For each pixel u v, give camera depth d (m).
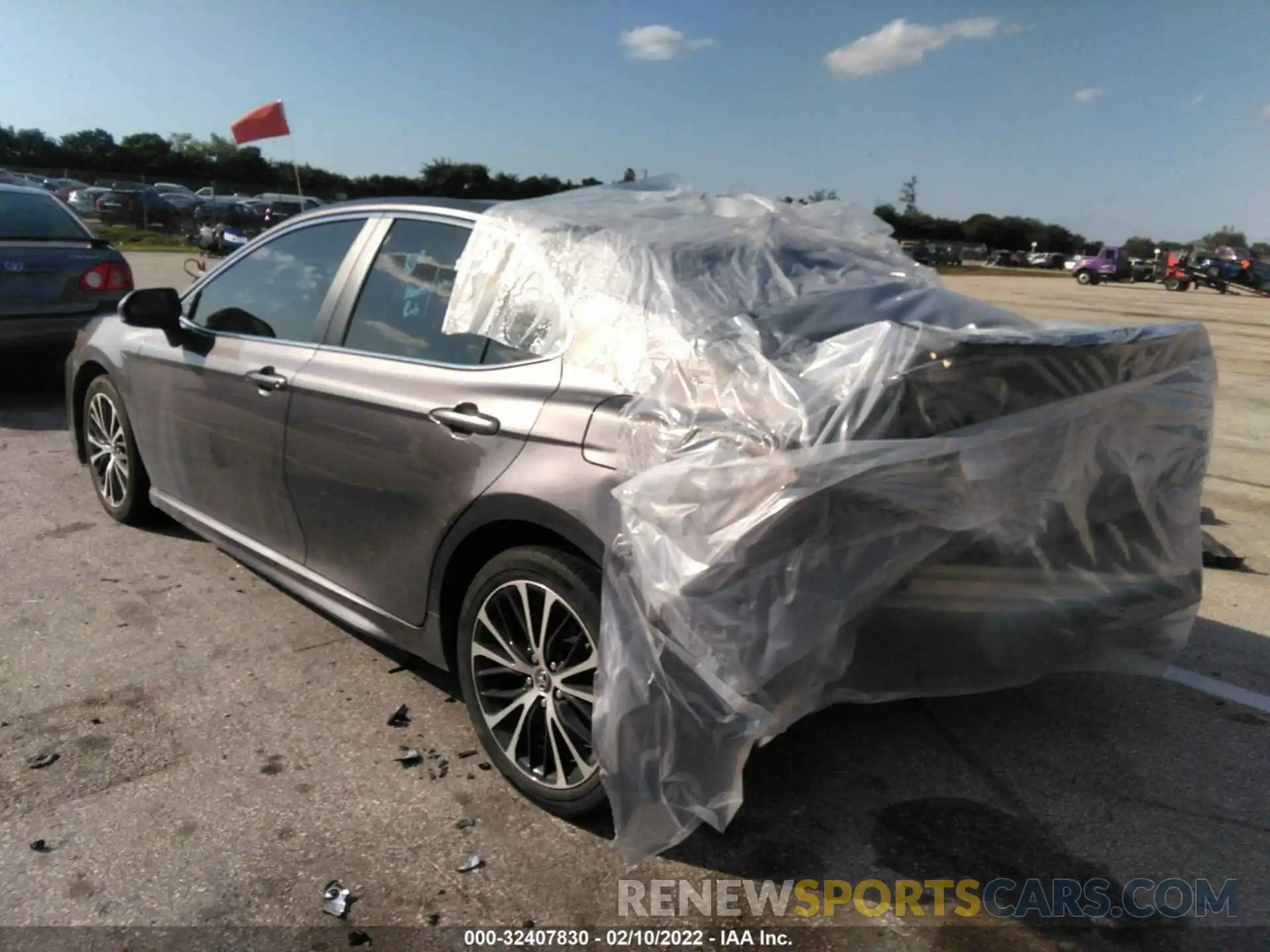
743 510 2.25
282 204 36.00
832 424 2.28
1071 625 2.79
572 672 2.68
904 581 2.41
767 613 2.25
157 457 4.51
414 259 3.40
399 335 3.30
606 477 2.51
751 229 3.29
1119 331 2.88
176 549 4.73
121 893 2.46
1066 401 2.63
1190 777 3.12
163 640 3.80
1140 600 3.00
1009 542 2.56
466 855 2.64
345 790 2.90
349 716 3.30
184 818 2.75
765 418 2.33
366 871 2.57
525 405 2.77
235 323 4.05
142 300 4.11
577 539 2.54
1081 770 3.13
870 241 3.77
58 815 2.75
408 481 3.07
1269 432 9.00
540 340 2.89
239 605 4.14
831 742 3.24
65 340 7.45
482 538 2.92
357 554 3.36
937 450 2.35
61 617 3.96
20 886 2.48
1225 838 2.82
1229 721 3.48
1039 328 2.96
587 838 2.72
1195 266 38.78
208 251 23.47
